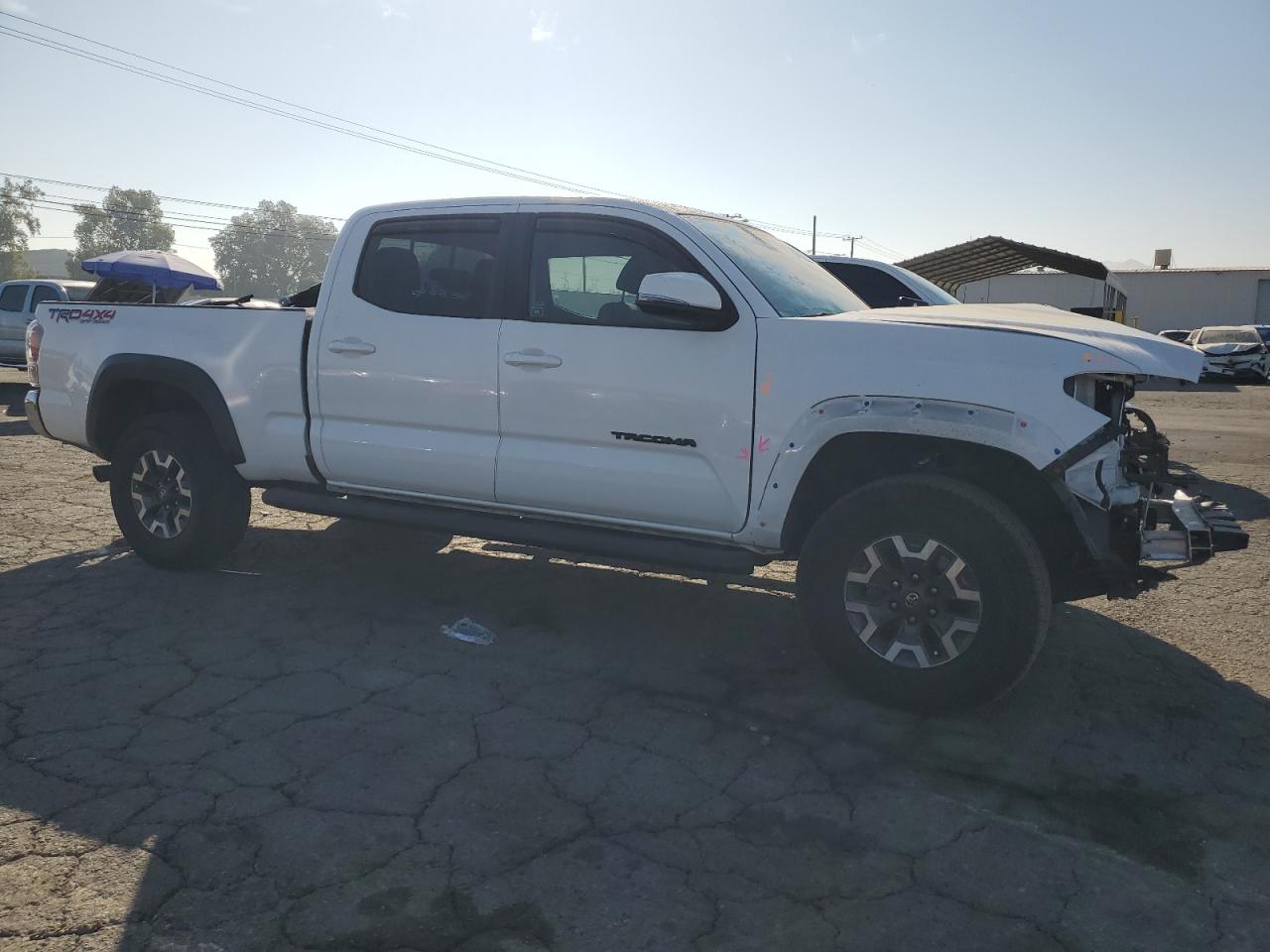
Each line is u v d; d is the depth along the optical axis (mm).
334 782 3057
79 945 2252
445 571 5535
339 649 4254
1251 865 2721
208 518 5152
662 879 2582
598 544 4176
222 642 4297
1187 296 48312
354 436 4734
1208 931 2420
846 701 3803
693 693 3863
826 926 2400
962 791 3104
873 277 8953
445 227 4586
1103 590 3729
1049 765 3299
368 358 4645
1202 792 3133
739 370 3865
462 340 4418
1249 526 7266
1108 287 20094
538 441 4316
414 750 3305
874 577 3684
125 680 3840
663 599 5125
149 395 5535
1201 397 21734
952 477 3645
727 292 3961
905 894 2541
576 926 2371
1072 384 3404
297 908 2408
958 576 3527
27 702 3609
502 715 3611
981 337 3547
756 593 5309
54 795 2928
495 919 2389
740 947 2311
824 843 2781
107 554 5707
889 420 3580
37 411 5656
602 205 4301
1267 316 47062
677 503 4043
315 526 6570
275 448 4957
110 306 5414
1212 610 5125
